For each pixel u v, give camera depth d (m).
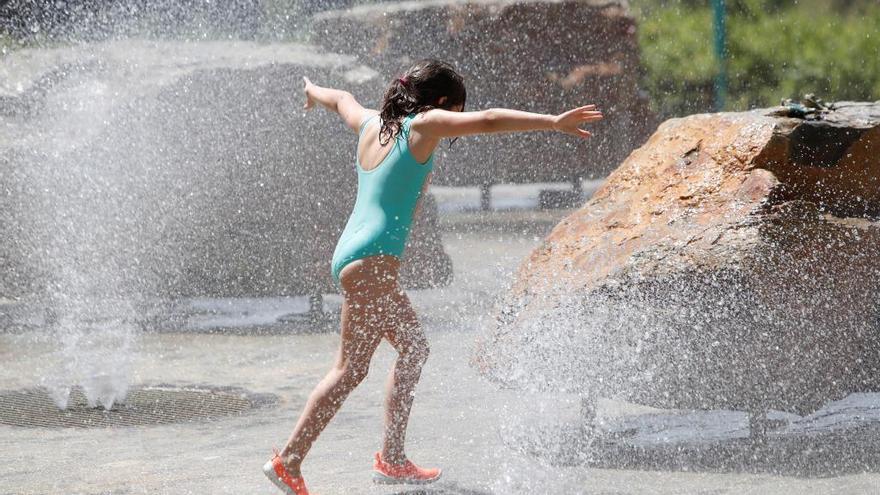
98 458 10.46
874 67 42.56
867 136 10.60
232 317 18.81
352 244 8.93
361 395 12.96
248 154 19.73
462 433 10.88
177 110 19.83
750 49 42.91
